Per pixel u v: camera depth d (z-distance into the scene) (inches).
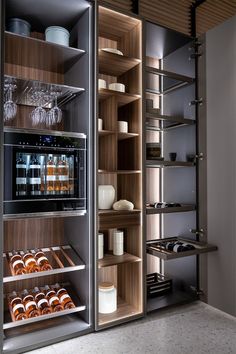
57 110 79.2
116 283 91.0
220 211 83.1
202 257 88.8
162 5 99.7
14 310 66.2
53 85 68.9
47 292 76.3
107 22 79.4
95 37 70.3
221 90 83.0
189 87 93.1
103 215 73.5
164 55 100.8
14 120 79.3
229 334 70.5
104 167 81.7
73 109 81.4
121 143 88.0
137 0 93.8
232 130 79.8
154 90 101.9
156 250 82.2
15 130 62.8
